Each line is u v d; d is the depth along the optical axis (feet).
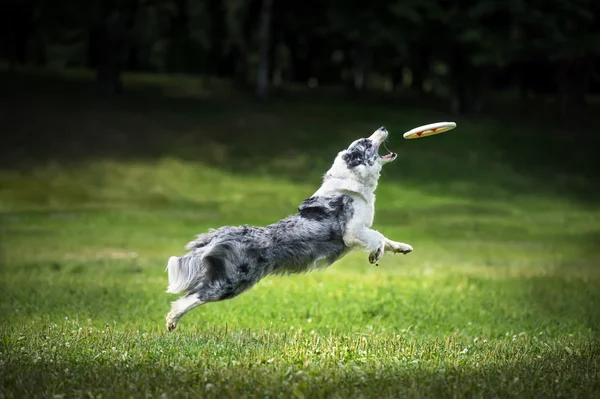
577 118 160.76
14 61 175.01
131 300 46.98
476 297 50.67
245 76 177.37
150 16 166.20
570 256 77.56
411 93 177.17
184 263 31.42
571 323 42.70
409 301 48.01
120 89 157.99
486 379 25.08
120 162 123.54
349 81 170.30
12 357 27.71
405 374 25.68
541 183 125.08
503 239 87.66
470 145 138.21
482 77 159.02
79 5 147.33
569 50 146.30
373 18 156.25
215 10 171.73
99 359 27.84
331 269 65.98
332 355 28.89
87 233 83.66
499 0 145.48
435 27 152.66
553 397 23.02
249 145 134.51
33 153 125.39
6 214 95.25
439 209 106.22
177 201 107.24
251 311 43.45
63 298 47.19
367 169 32.30
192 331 35.76
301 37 178.60
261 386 23.50
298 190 114.83
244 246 31.24
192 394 22.75
